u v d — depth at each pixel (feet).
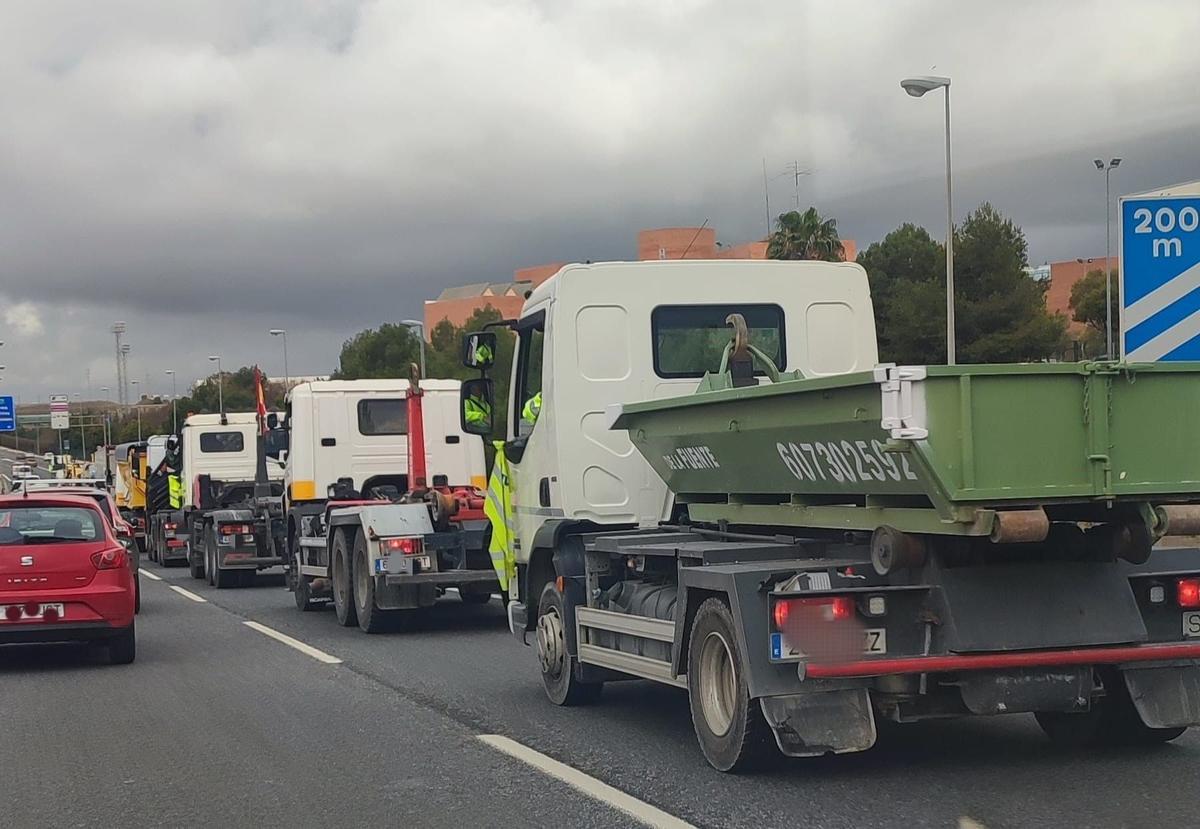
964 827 21.02
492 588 55.47
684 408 27.78
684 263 34.12
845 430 22.58
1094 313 178.81
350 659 44.86
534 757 27.76
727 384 30.73
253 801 24.72
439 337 300.81
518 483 36.83
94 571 43.75
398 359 251.80
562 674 33.76
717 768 25.32
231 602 71.10
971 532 21.09
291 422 65.05
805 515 25.81
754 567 24.43
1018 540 20.85
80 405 499.51
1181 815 21.44
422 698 36.06
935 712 23.85
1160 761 25.48
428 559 52.65
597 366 33.53
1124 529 22.71
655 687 37.45
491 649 47.19
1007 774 24.59
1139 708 24.47
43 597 43.01
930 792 23.36
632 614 29.73
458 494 53.83
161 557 113.09
